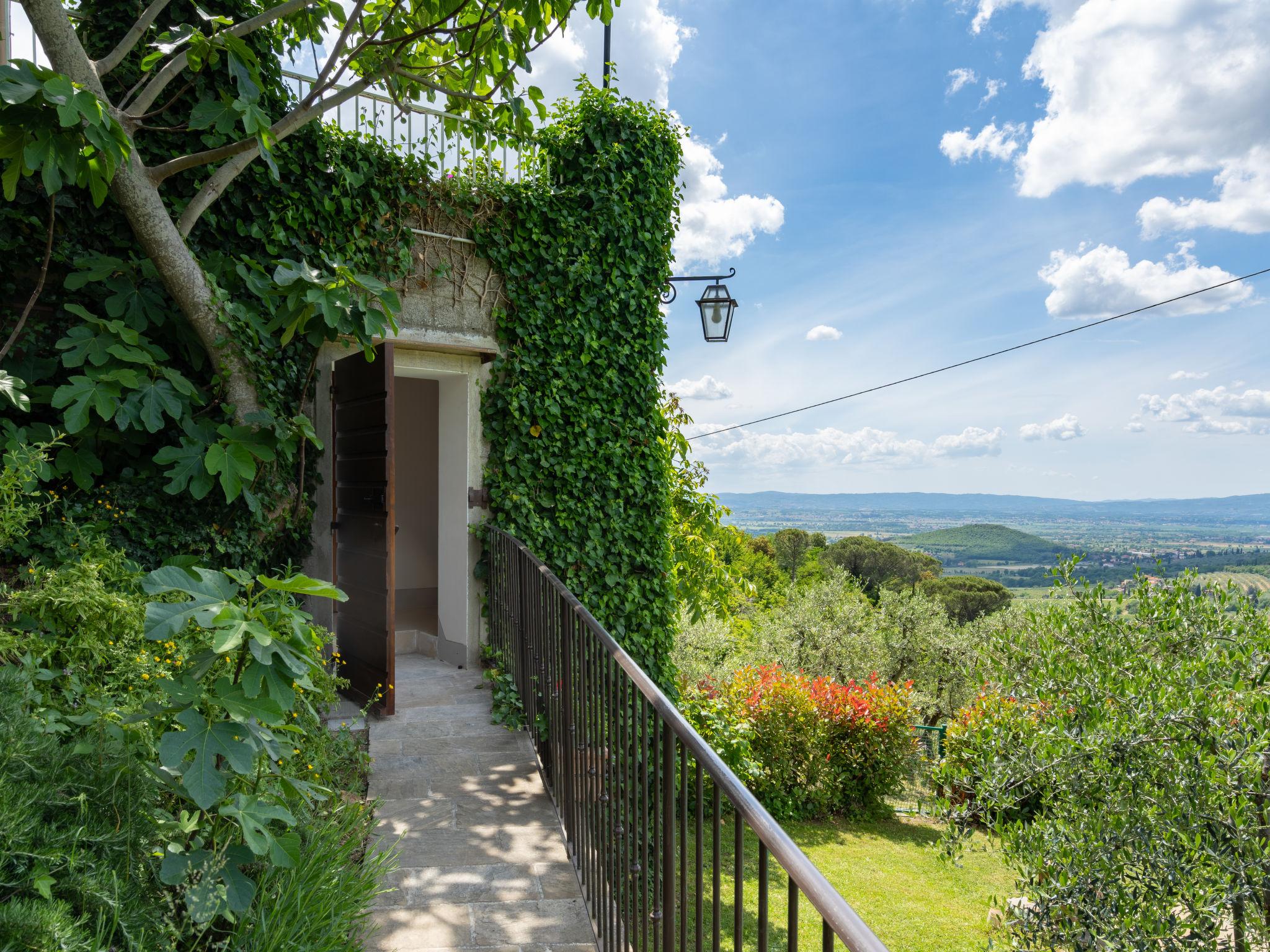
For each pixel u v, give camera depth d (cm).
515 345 605
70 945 127
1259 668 468
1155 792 446
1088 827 456
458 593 596
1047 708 531
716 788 131
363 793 364
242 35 392
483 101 480
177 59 396
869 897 695
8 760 154
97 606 268
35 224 426
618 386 652
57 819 159
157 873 171
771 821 109
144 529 425
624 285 652
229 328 434
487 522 595
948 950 595
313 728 316
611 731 235
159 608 155
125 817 169
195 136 474
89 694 238
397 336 551
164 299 441
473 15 496
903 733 949
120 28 459
